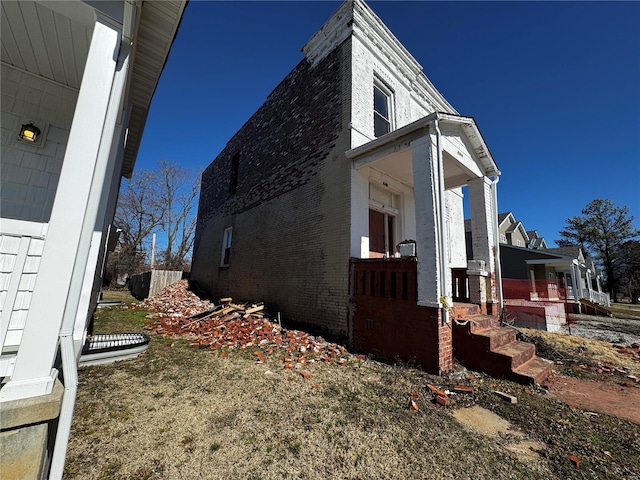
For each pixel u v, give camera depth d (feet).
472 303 19.51
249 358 14.82
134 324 22.26
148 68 12.65
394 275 16.08
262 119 34.40
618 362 18.17
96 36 7.48
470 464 7.22
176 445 7.39
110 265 72.59
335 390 11.35
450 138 17.80
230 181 40.81
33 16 9.30
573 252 72.95
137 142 19.54
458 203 32.12
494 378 13.82
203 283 45.42
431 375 13.43
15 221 6.60
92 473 6.19
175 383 11.32
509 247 63.67
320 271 21.31
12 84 12.34
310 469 6.76
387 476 6.65
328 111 23.20
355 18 22.27
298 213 24.76
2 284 6.34
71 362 6.63
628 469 7.23
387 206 23.97
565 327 34.12
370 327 16.81
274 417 9.06
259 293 28.50
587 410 10.73
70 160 6.66
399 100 26.53
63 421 5.94
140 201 85.81
